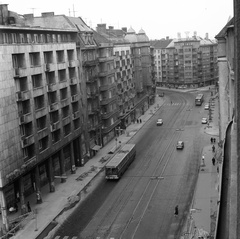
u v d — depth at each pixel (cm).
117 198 5988
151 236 4666
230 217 1225
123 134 10575
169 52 19975
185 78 19562
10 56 5197
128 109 11625
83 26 8775
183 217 5119
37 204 5912
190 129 10644
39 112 5934
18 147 5300
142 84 13638
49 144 6231
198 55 19500
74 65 7300
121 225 5038
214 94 17000
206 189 6053
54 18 8350
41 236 4866
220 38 6031
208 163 7388
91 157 8362
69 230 4994
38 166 6325
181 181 6544
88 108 8444
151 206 5578
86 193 6306
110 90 9556
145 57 14188
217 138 9331
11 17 6556
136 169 7400
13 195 5919
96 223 5150
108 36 12012
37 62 6056
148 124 11750
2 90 4997
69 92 7106
